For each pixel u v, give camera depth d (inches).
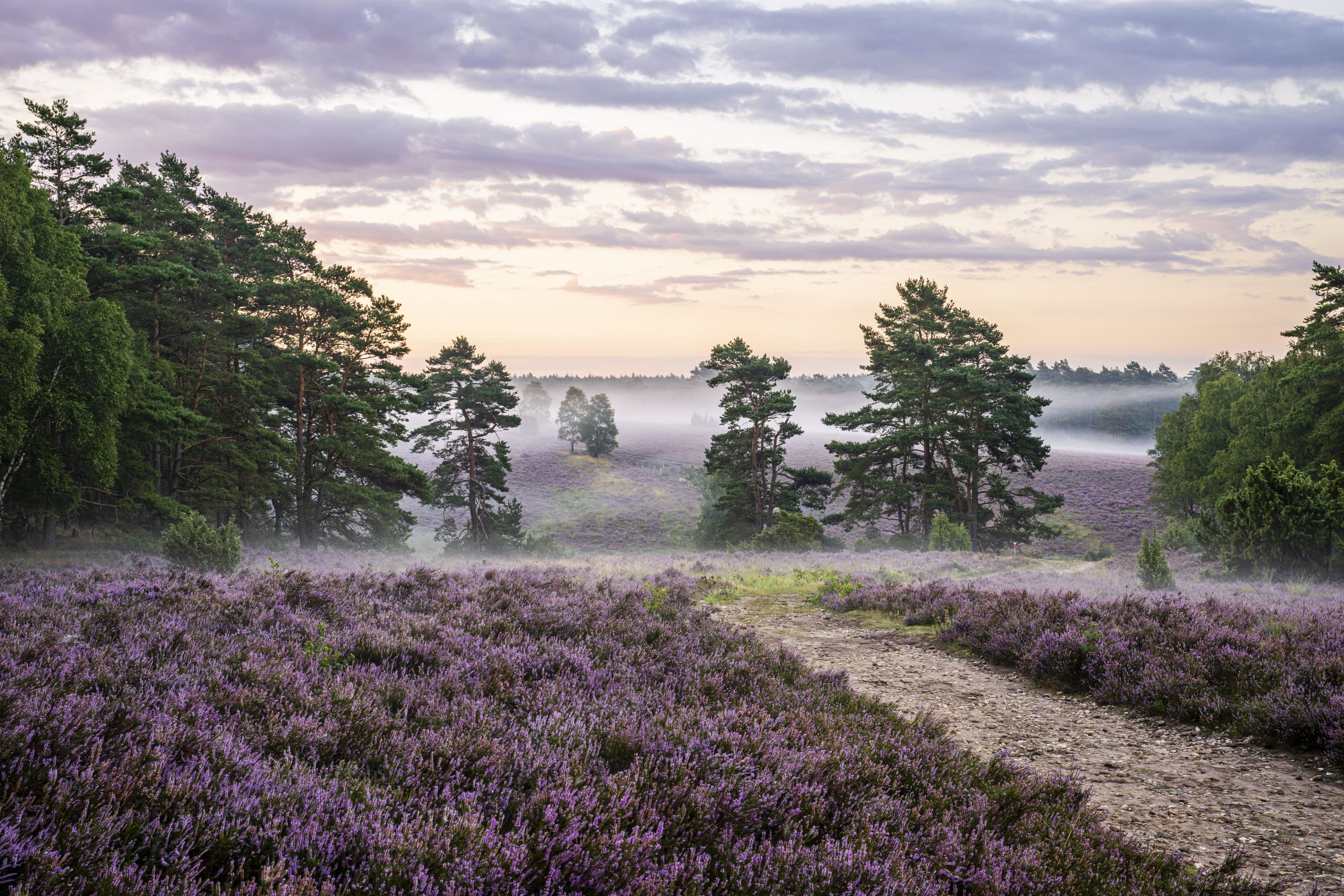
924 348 1819.6
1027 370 1924.2
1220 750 242.2
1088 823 169.6
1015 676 353.1
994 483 1900.8
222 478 1378.0
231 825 107.4
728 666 295.6
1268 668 283.0
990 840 149.7
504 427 2135.8
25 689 141.4
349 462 1549.0
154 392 1160.2
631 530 3085.6
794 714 230.2
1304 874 157.3
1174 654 319.3
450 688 211.0
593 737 175.2
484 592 410.0
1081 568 1164.5
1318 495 767.7
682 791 144.9
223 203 1549.0
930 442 1929.1
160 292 1286.9
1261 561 767.1
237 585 358.9
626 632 338.0
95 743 121.1
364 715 170.7
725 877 119.4
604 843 117.3
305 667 215.3
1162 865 153.3
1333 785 209.3
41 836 91.0
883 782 175.9
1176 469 2252.7
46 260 975.0
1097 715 286.8
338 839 107.8
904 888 121.3
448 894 97.2
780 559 1163.9
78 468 1128.8
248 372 1419.8
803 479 2031.3
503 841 112.7
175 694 164.6
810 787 160.6
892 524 2546.8
